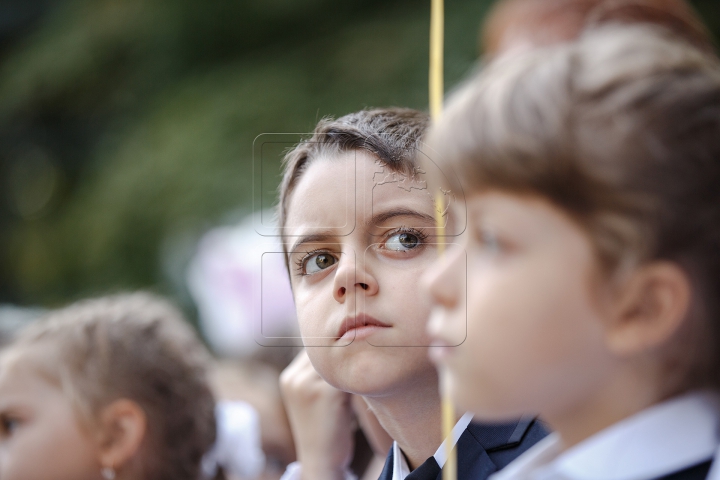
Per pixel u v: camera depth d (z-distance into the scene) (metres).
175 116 14.86
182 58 16.19
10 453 4.16
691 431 1.87
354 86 13.07
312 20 15.21
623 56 1.82
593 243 1.74
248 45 15.96
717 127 1.79
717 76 1.88
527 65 1.90
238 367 6.88
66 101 17.88
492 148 1.79
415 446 2.75
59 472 4.14
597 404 1.89
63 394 4.23
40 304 16.78
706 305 1.77
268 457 6.22
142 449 4.31
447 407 2.31
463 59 11.30
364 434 5.18
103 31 16.88
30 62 17.84
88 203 16.34
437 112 2.34
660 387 1.87
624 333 1.78
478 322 1.85
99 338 4.38
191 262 13.13
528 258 1.79
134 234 14.44
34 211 19.77
